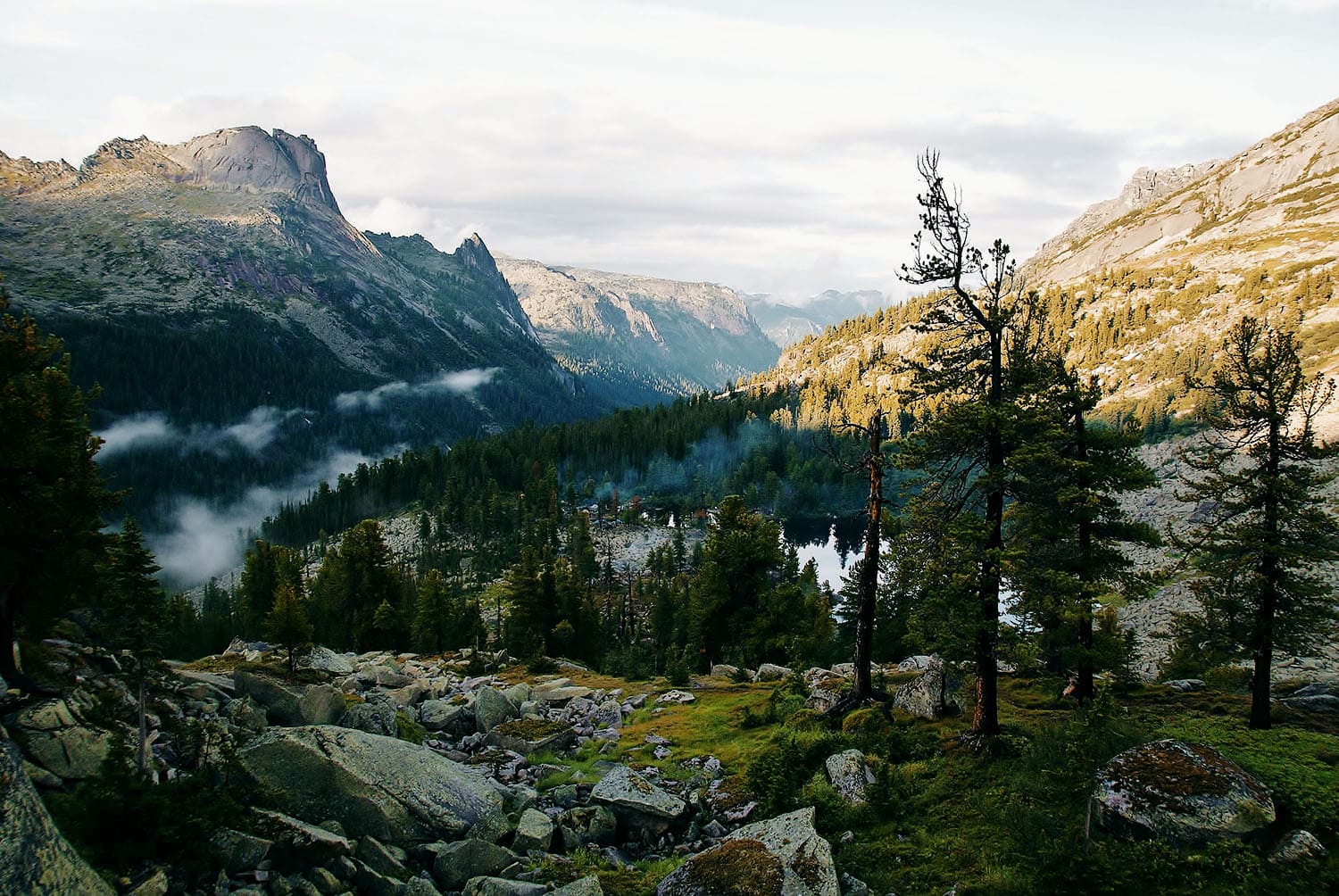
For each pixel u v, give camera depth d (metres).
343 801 17.61
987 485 22.61
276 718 25.38
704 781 23.52
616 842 19.66
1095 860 14.79
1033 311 23.20
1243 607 25.41
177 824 13.43
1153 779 16.61
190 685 24.67
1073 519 24.38
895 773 21.16
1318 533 24.89
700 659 55.84
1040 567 24.53
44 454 19.31
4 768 11.14
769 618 52.28
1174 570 27.12
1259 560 25.42
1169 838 15.50
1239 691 33.94
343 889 14.69
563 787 22.22
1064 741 20.89
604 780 21.48
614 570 136.75
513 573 68.12
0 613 17.89
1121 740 20.28
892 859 17.19
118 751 14.08
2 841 10.22
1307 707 27.42
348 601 72.25
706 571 55.88
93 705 18.17
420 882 15.28
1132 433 25.38
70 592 19.08
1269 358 25.81
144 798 13.41
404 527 166.38
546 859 17.44
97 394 22.31
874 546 28.70
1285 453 25.88
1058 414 24.11
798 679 34.22
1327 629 24.23
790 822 17.03
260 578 82.56
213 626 81.25
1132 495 124.38
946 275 23.38
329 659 39.25
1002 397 23.53
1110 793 16.75
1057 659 31.92
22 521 18.22
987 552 21.98
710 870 15.69
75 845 12.41
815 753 23.31
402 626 69.62
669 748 28.00
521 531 154.38
